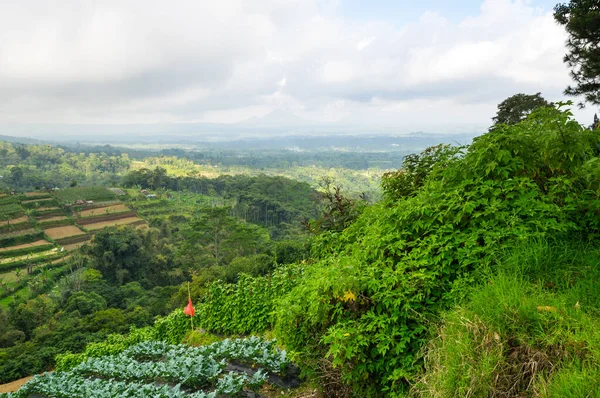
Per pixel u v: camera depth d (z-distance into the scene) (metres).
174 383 6.06
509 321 2.41
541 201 3.25
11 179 154.62
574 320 2.25
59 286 54.94
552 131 3.31
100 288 51.97
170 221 90.38
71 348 32.62
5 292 56.94
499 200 3.27
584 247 3.04
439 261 3.18
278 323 4.15
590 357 2.03
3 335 39.19
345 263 3.32
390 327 2.97
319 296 3.22
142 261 60.56
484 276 2.85
